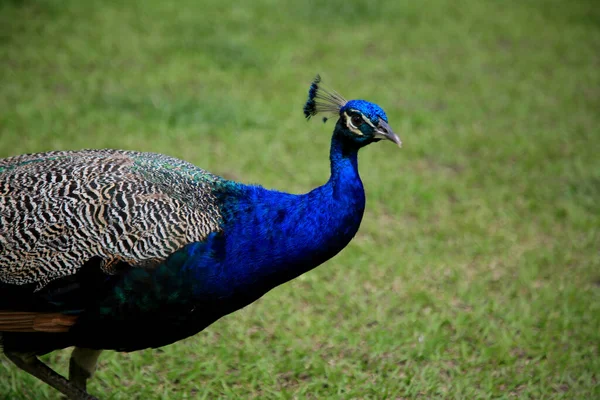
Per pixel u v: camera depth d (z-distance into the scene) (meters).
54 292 5.18
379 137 5.45
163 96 13.42
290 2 19.81
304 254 5.43
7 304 5.23
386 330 7.71
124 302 5.22
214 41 16.28
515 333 7.86
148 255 5.21
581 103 14.93
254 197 5.57
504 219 10.27
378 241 9.63
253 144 11.92
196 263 5.28
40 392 6.53
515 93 15.27
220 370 6.96
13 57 14.55
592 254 9.53
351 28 18.64
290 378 7.00
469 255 9.37
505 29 19.75
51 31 16.09
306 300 8.30
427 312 8.12
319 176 11.01
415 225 10.07
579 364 7.31
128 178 5.52
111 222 5.25
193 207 5.44
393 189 10.86
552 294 8.49
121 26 16.95
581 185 11.34
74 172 5.54
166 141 11.69
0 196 5.38
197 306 5.41
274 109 13.37
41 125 11.78
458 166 11.99
